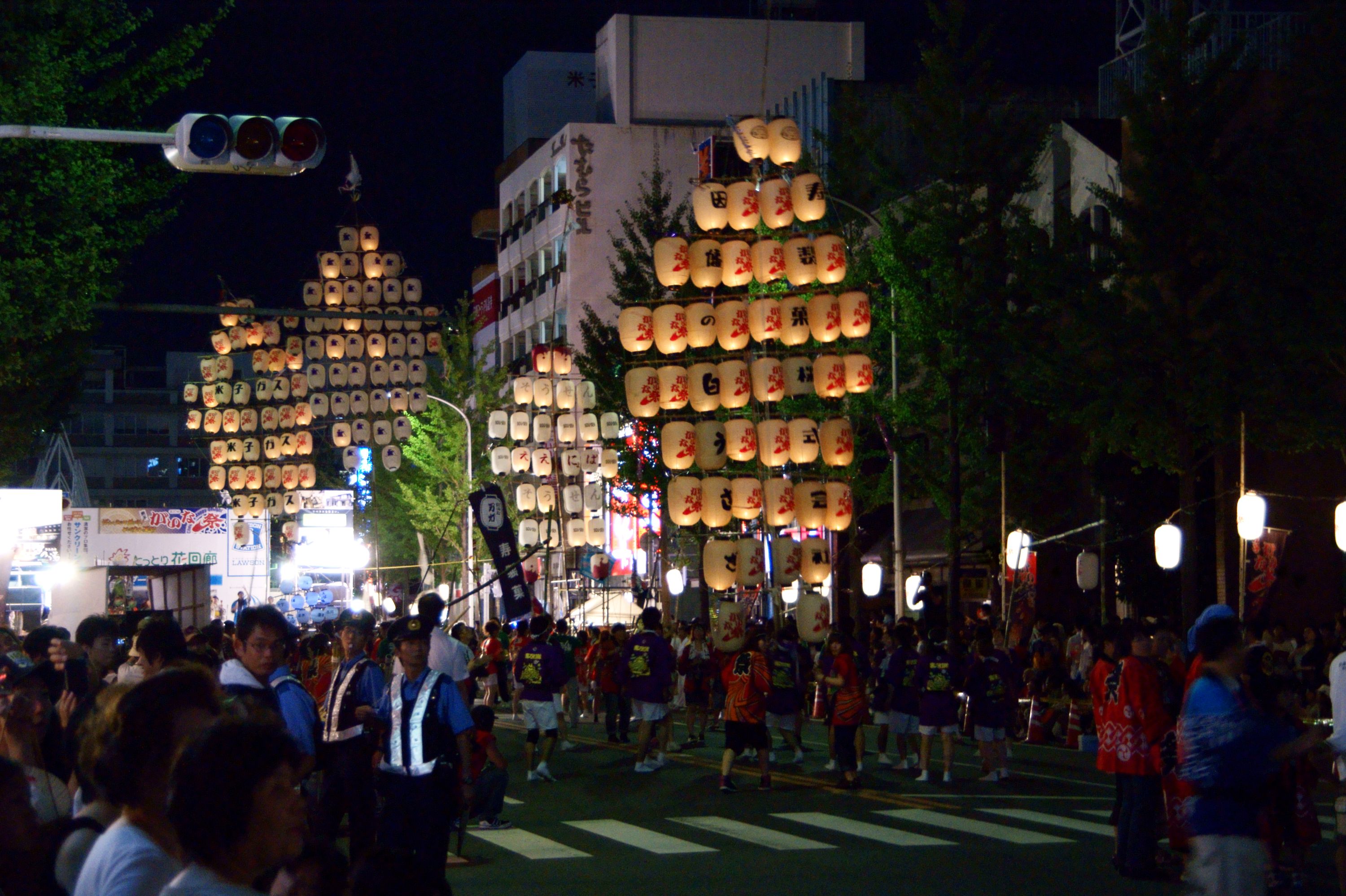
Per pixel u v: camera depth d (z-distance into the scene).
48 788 5.69
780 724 20.00
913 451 28.27
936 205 26.39
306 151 11.50
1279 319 17.64
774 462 24.20
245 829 2.94
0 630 11.91
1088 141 30.58
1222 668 7.29
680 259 24.34
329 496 51.12
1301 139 18.25
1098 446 23.95
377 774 8.91
